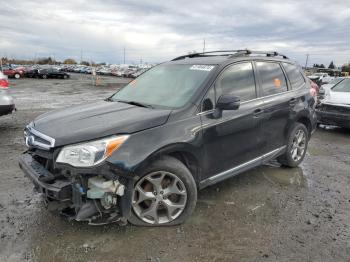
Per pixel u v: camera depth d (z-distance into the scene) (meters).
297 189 4.76
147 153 3.23
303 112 5.45
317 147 7.40
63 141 3.14
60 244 3.24
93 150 3.04
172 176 3.50
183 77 4.31
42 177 3.24
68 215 3.27
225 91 4.17
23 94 19.80
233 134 4.13
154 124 3.41
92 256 3.07
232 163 4.24
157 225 3.56
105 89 26.39
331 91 9.26
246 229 3.60
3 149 6.49
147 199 3.46
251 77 4.63
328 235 3.52
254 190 4.67
